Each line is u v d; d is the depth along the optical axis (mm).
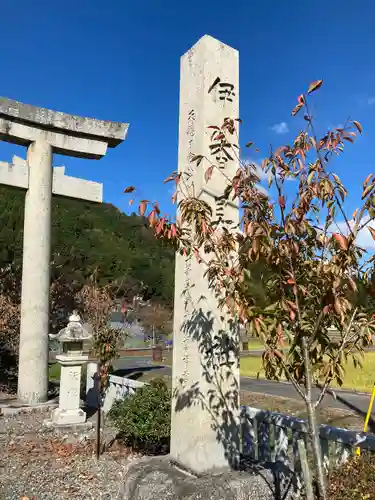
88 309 13766
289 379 2520
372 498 2967
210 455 3920
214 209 4156
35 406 9281
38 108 10219
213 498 3523
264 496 3752
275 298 2424
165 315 30359
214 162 4234
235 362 4219
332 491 3189
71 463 5898
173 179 2963
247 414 5125
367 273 2381
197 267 4133
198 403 3932
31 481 5273
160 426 5680
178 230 2805
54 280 16125
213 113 4340
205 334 4039
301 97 2518
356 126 2406
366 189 2275
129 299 29250
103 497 4809
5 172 10102
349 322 2414
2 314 12781
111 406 8055
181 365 4234
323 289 2387
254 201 2537
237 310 2404
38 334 9859
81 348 8047
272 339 2408
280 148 2527
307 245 2543
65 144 10773
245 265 2500
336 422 6805
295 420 4574
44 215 10297
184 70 4699
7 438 7129
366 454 3537
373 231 2184
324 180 2344
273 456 4758
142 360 22516
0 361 13578
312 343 2473
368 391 9352
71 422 7602
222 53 4520
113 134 11141
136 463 4234
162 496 3557
